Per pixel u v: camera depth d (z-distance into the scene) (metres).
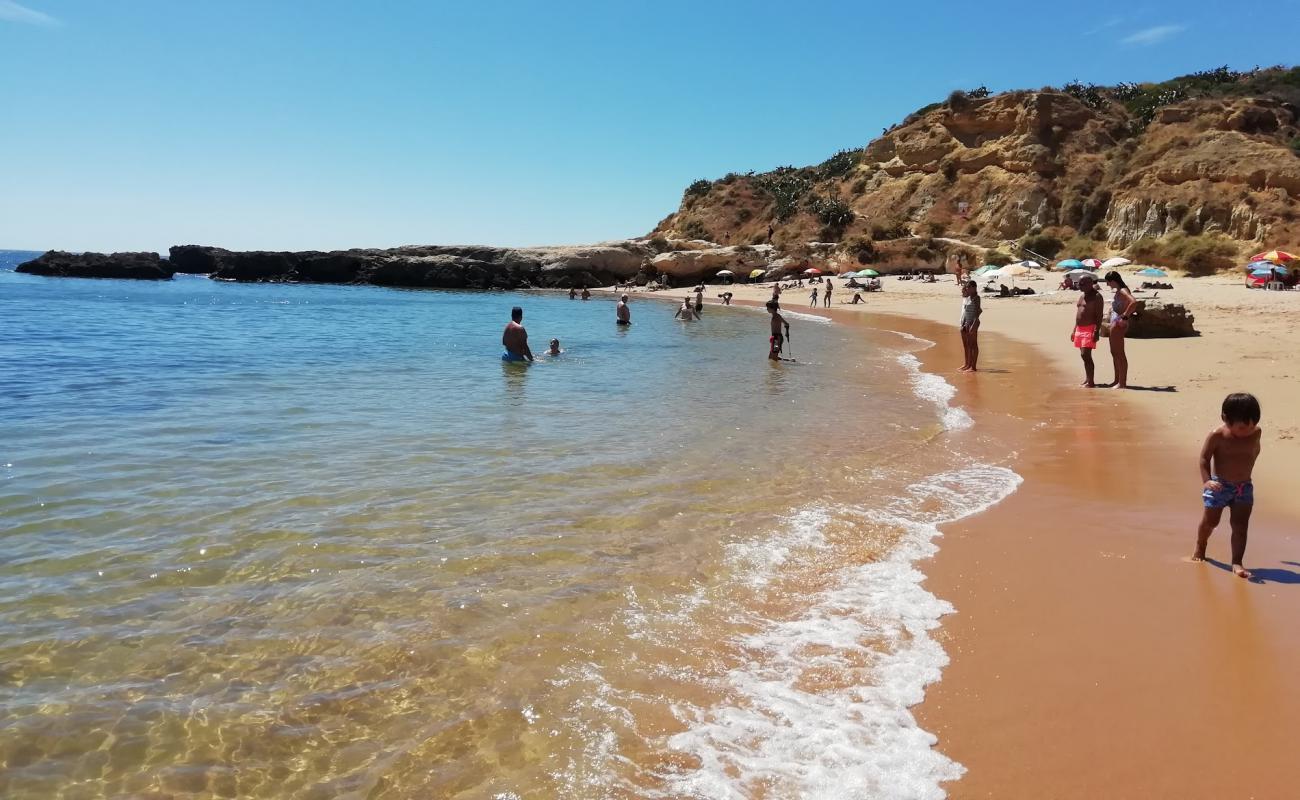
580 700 3.69
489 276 75.50
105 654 4.10
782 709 3.62
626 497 6.99
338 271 78.94
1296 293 34.69
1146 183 59.72
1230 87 76.62
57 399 11.73
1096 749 3.27
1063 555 5.58
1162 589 4.93
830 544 5.84
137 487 7.03
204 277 93.50
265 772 3.20
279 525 6.07
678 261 71.69
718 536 5.99
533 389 13.69
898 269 66.62
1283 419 9.60
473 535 5.92
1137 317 19.92
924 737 3.38
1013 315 33.41
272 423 10.16
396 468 7.88
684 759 3.25
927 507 6.80
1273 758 3.18
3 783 3.10
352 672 3.95
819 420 10.91
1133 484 7.47
